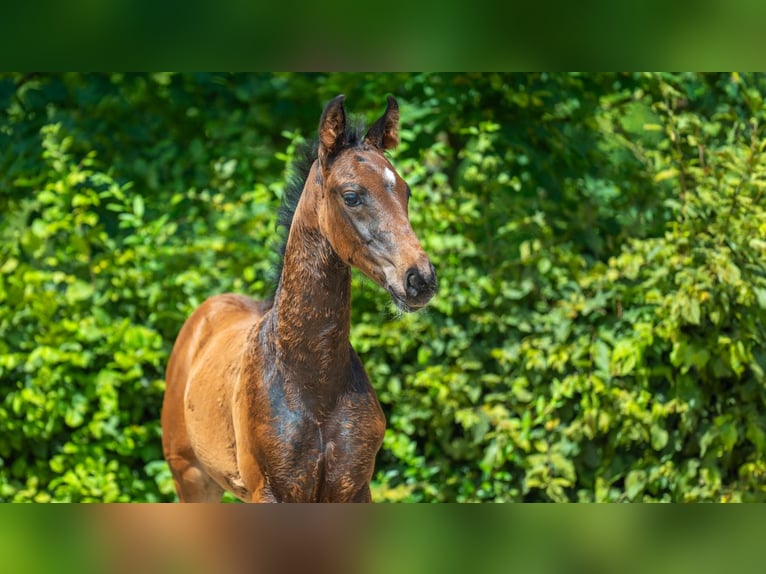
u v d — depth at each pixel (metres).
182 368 6.16
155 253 8.05
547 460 7.69
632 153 8.52
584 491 7.83
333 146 4.50
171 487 7.82
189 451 6.11
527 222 8.06
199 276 8.04
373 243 4.33
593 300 7.77
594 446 7.82
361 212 4.35
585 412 7.56
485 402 7.91
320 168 4.58
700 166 8.11
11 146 8.80
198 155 8.80
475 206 8.22
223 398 5.29
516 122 8.48
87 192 8.09
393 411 8.07
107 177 8.26
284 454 4.71
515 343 7.94
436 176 8.22
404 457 7.87
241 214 8.31
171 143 8.91
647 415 7.50
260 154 8.90
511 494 7.88
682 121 7.91
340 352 4.72
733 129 8.01
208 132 8.98
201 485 6.12
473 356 7.93
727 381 7.77
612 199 8.41
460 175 8.75
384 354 8.03
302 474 4.73
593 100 8.60
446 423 7.91
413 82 8.71
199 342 6.13
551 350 7.67
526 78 8.54
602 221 8.40
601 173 8.56
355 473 4.79
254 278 8.13
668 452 7.67
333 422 4.75
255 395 4.79
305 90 9.10
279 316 4.77
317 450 4.73
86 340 7.81
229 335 5.74
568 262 7.93
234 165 8.72
